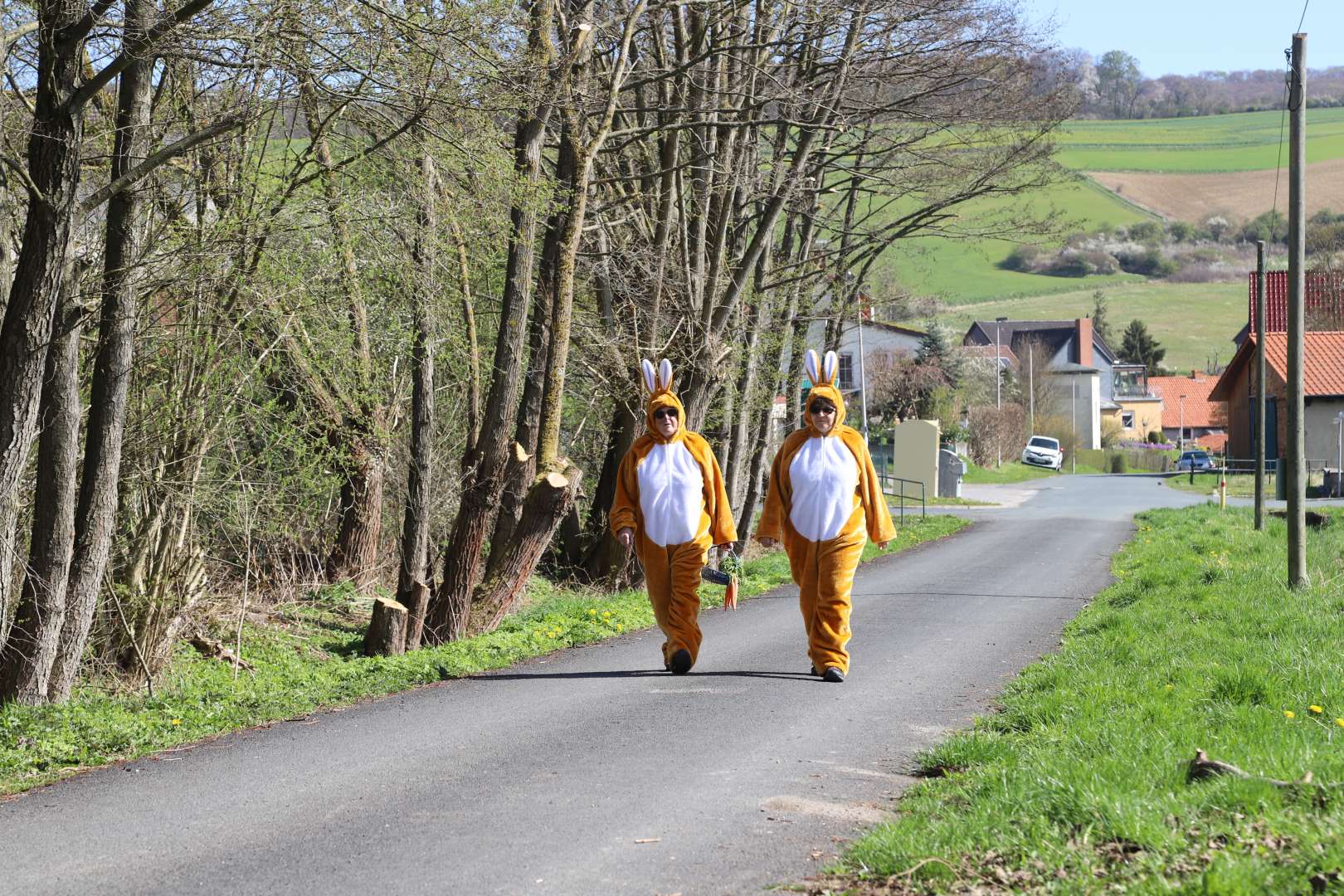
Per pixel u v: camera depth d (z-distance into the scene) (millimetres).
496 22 14430
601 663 16188
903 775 9961
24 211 15195
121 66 12805
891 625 19438
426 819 8836
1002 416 95125
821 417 14516
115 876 7750
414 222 16594
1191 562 26406
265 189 15430
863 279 33625
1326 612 17453
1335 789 7793
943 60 26516
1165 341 175500
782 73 25734
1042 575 27328
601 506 27781
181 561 16875
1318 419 69750
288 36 13312
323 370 18469
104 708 13500
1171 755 9234
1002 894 6691
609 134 20609
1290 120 22000
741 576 27266
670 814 8820
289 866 7840
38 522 13930
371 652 18625
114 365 14547
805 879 7324
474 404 20203
